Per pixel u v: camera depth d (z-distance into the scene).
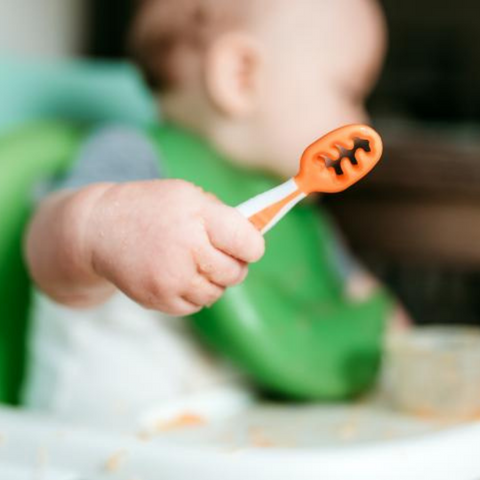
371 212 1.08
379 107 1.35
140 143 0.72
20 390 0.73
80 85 0.91
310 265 0.85
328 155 0.41
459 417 0.64
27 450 0.50
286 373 0.70
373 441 0.54
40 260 0.52
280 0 0.80
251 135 0.81
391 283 1.27
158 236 0.43
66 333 0.68
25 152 0.73
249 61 0.80
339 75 0.82
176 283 0.42
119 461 0.47
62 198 0.53
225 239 0.42
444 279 1.29
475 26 1.36
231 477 0.45
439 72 1.36
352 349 0.75
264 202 0.43
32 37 1.07
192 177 0.73
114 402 0.68
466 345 0.68
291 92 0.80
